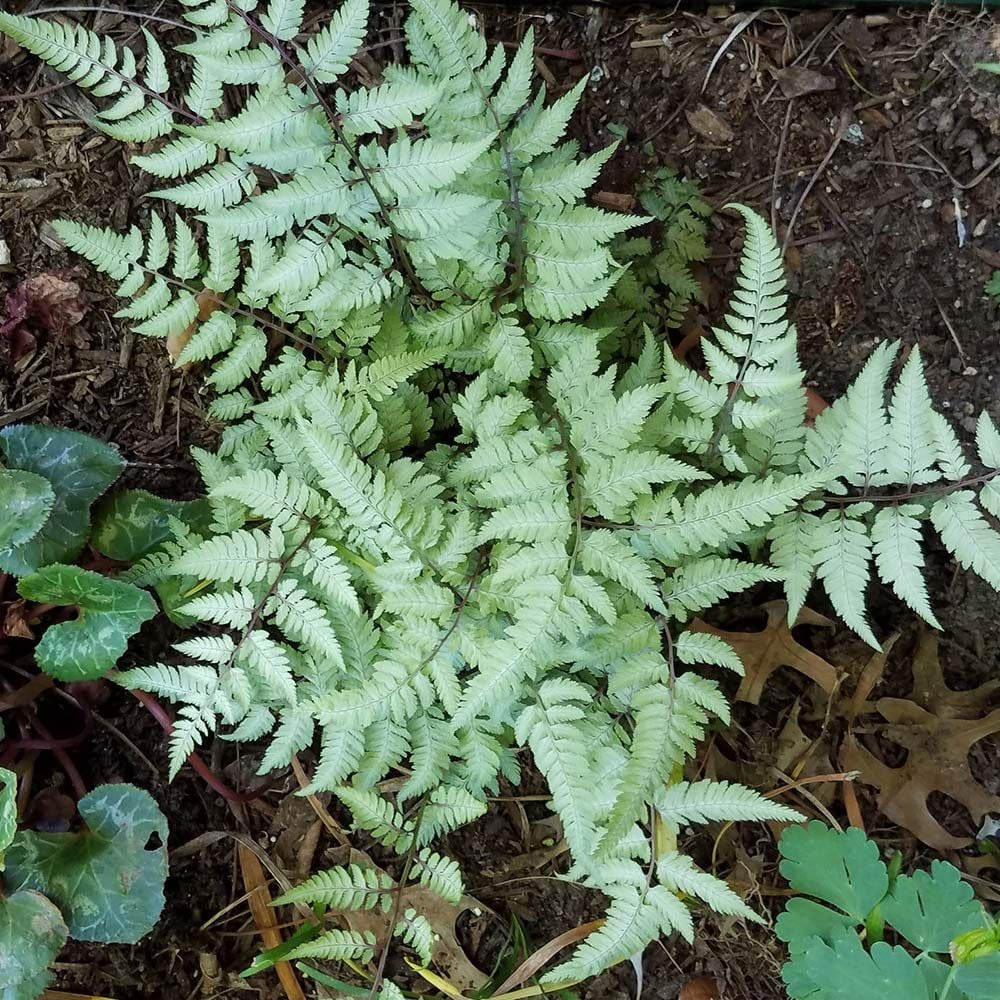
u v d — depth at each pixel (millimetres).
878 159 518
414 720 447
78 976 491
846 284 519
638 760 397
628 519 416
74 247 450
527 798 502
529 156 437
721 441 436
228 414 476
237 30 401
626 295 499
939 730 498
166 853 472
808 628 517
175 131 515
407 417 466
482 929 500
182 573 433
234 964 500
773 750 506
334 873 442
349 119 398
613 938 413
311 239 421
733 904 410
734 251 528
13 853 462
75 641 453
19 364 516
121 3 512
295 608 424
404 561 418
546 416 463
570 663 449
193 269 457
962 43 507
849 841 448
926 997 419
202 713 427
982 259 508
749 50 522
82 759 511
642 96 526
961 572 508
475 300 456
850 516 438
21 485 458
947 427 427
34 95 513
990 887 489
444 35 422
